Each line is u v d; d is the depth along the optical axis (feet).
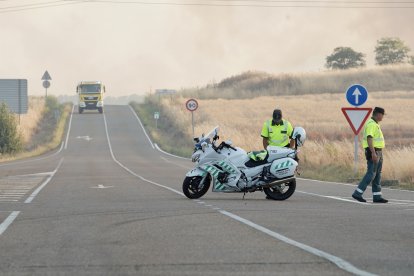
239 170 146.61
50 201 145.28
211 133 149.89
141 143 606.55
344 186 195.93
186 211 121.80
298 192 172.86
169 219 109.60
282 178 146.82
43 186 194.29
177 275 65.72
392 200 150.10
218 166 147.54
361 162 260.01
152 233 93.81
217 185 147.54
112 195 161.07
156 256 75.82
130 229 98.12
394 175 218.18
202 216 113.60
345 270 67.36
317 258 73.97
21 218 112.98
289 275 65.36
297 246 82.12
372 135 142.82
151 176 247.29
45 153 522.06
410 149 253.24
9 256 76.54
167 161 398.21
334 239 88.07
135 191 174.40
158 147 569.23
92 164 358.84
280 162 146.61
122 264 71.26
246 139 431.43
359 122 222.89
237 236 90.63
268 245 83.05
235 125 603.67
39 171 287.69
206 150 148.77
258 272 66.85
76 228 99.81
